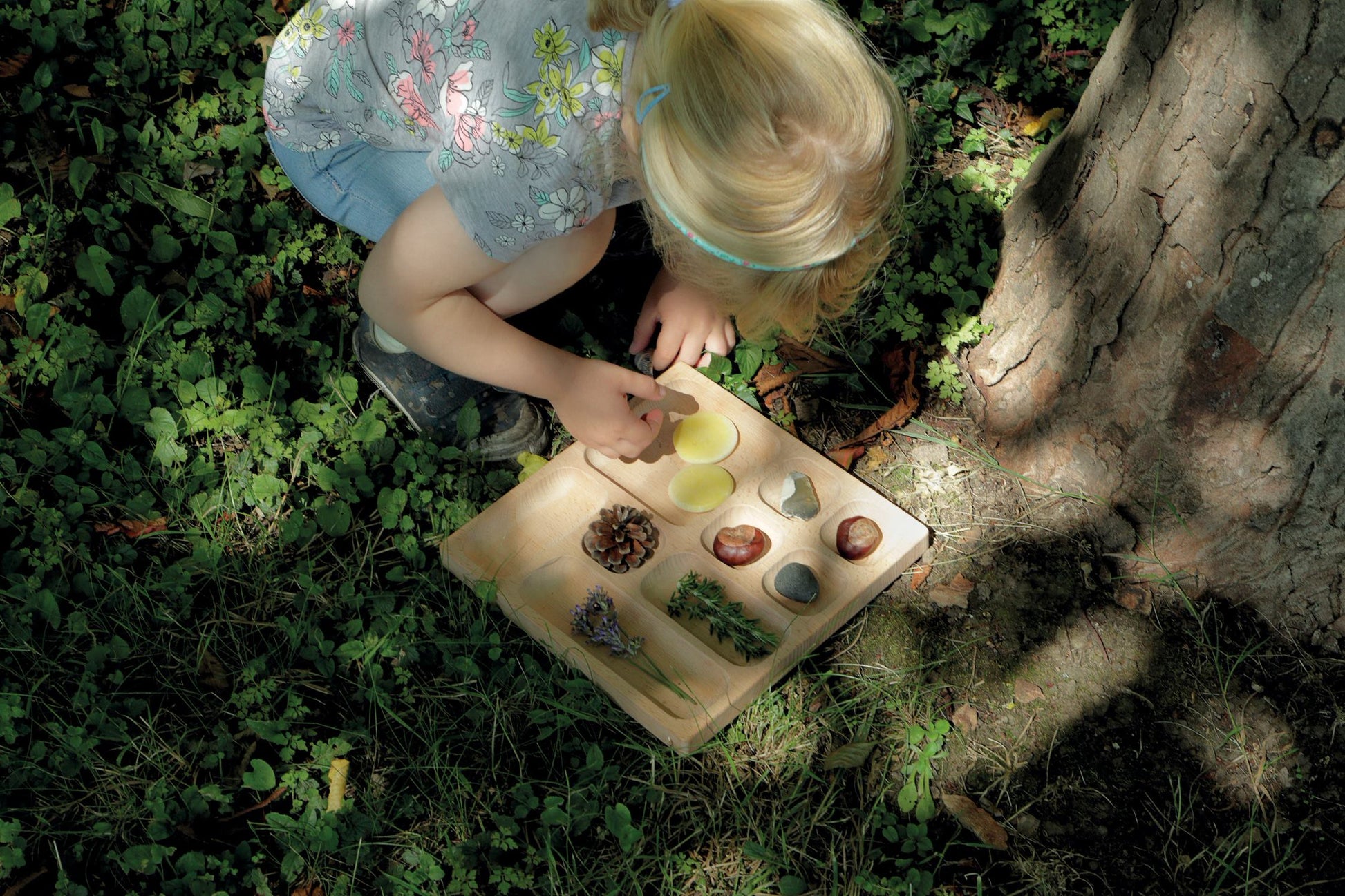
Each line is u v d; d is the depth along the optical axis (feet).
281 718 6.99
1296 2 5.57
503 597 7.41
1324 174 5.83
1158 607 7.65
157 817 6.57
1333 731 7.16
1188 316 6.77
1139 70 6.69
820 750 7.21
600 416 7.53
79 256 8.34
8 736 6.74
